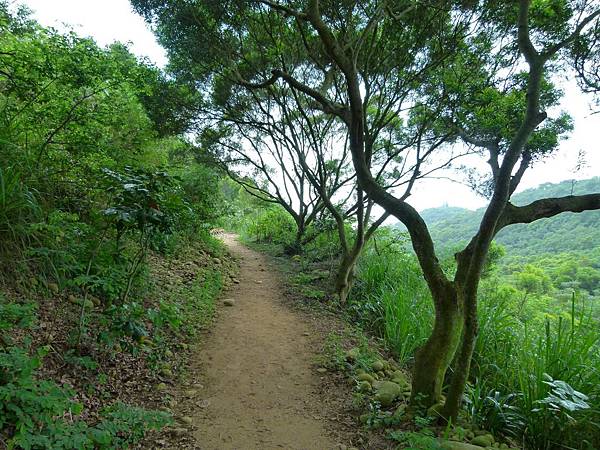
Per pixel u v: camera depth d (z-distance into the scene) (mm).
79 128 5422
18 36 4930
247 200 21094
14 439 2332
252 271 10242
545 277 10578
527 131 3482
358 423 3941
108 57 5574
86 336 4121
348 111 4684
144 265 5562
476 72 6422
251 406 4164
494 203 3564
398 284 8164
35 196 4566
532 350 4883
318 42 8477
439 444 3215
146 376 4270
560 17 5406
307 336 6094
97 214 4973
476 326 3754
